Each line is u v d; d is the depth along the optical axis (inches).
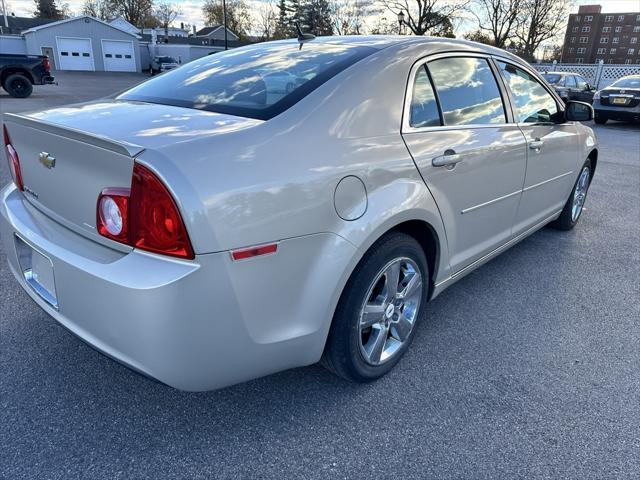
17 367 94.7
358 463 75.7
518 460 77.0
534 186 135.7
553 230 189.8
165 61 1662.2
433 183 92.0
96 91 864.3
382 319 91.0
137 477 71.9
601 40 3526.1
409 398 90.4
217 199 61.7
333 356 85.3
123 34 1801.2
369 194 79.0
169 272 61.1
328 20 1845.5
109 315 64.8
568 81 676.1
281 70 90.4
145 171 60.5
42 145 76.2
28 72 638.5
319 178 71.8
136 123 73.2
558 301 130.5
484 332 113.8
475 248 114.8
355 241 76.3
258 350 70.7
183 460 75.2
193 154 62.8
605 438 81.9
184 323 62.5
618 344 110.6
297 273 71.4
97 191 67.1
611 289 138.5
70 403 86.0
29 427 80.2
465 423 84.5
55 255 70.4
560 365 102.0
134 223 62.8
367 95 84.1
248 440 79.4
